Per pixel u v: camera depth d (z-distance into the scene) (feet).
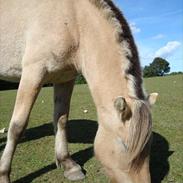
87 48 12.84
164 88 47.50
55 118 15.42
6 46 14.44
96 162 16.52
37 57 13.08
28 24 13.64
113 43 12.22
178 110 29.78
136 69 11.32
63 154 15.30
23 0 14.02
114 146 11.04
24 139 20.44
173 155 17.37
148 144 10.36
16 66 14.47
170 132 21.89
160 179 14.53
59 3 13.26
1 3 14.60
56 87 15.21
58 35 12.93
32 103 13.28
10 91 50.31
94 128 22.79
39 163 16.49
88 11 12.98
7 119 26.53
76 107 31.91
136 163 10.32
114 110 11.35
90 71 12.67
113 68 11.98
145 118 10.21
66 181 14.55
